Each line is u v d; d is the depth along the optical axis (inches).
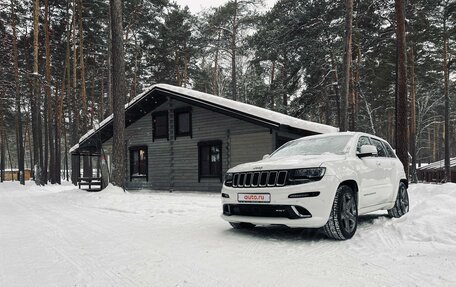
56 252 187.9
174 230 245.6
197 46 1262.3
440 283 123.2
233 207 217.2
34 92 1151.0
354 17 856.9
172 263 159.5
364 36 911.7
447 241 173.2
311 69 952.3
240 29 1181.7
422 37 1077.1
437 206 211.5
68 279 141.2
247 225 241.0
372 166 233.3
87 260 169.6
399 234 192.9
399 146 565.6
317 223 183.8
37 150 1144.2
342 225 195.0
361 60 956.0
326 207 185.8
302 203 185.2
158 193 664.4
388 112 1549.0
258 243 194.5
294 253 171.2
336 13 878.4
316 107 1057.5
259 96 1064.2
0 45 1155.9
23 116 1780.3
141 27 1315.2
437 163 1482.5
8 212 394.0
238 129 633.0
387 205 249.6
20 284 135.9
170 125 735.7
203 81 1521.9
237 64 1462.8
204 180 681.6
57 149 1278.3
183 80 1450.5
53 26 1179.9
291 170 193.0
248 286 126.9
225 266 152.5
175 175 729.0
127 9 1206.3
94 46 1230.9
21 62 1268.5
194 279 136.3
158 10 1279.5
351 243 188.1
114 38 565.6
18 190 928.3
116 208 399.9
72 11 1164.5
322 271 141.6
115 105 562.9
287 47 946.7
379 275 134.3
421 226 191.6
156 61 1408.7
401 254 161.2
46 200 561.0
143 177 792.9
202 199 465.7
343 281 128.9
